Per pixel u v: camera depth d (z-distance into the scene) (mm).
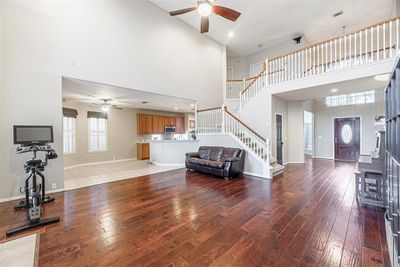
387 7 5441
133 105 7938
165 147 6785
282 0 5273
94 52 4289
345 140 7965
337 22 6270
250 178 4723
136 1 5105
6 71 3242
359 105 7629
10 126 3281
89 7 4223
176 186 4055
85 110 7184
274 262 1667
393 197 1920
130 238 2068
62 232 2203
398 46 3564
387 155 2447
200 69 6973
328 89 5098
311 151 9242
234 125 5664
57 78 3758
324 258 1713
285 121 6969
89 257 1754
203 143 6449
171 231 2209
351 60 4484
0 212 2785
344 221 2422
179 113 10578
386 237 2031
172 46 6047
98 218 2555
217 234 2139
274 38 7406
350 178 4703
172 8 5758
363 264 1630
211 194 3516
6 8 3242
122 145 8359
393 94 1963
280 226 2307
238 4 5445
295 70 5320
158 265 1643
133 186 4078
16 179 3332
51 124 3662
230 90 8016
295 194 3488
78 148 6887
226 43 7816
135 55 5074
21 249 1885
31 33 3475
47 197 3264
